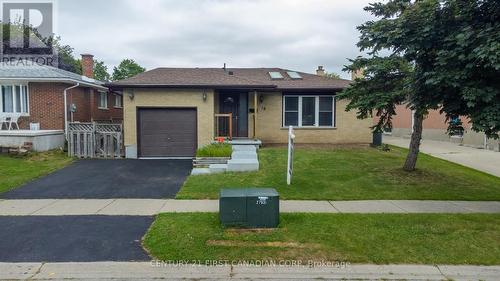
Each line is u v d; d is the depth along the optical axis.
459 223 7.07
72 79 17.94
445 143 23.81
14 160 14.35
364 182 10.88
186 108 16.52
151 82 16.28
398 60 10.73
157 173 12.69
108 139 16.19
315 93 18.92
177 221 7.10
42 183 11.02
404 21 8.14
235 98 18.80
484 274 5.22
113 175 12.29
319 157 14.61
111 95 24.53
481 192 9.94
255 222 6.70
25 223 7.20
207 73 19.36
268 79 20.16
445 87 7.57
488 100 6.85
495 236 6.40
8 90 18.00
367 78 11.61
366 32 10.46
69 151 15.84
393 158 14.78
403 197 9.34
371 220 7.22
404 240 6.20
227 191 7.15
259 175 11.60
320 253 5.71
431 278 5.12
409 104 8.61
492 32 6.81
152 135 16.48
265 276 5.12
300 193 9.59
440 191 9.99
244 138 18.00
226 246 5.91
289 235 6.37
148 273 5.17
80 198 9.29
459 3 7.56
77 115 19.47
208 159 13.55
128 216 7.68
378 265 5.41
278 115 18.98
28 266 5.34
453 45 7.42
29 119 17.89
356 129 19.08
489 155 17.67
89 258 5.59
